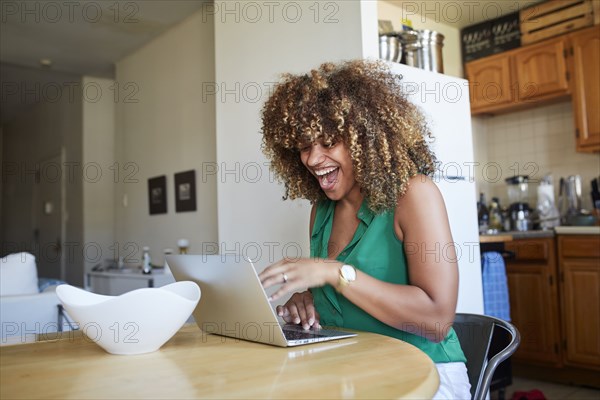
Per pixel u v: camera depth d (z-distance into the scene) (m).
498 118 4.23
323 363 0.81
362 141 1.18
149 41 4.42
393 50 2.39
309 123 1.19
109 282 3.93
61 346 1.01
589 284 3.13
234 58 2.86
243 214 2.77
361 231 1.23
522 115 4.08
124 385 0.72
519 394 2.82
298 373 0.75
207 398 0.65
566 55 3.52
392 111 1.20
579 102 3.46
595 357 3.10
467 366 1.21
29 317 2.25
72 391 0.69
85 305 0.89
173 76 4.15
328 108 1.19
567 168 3.82
